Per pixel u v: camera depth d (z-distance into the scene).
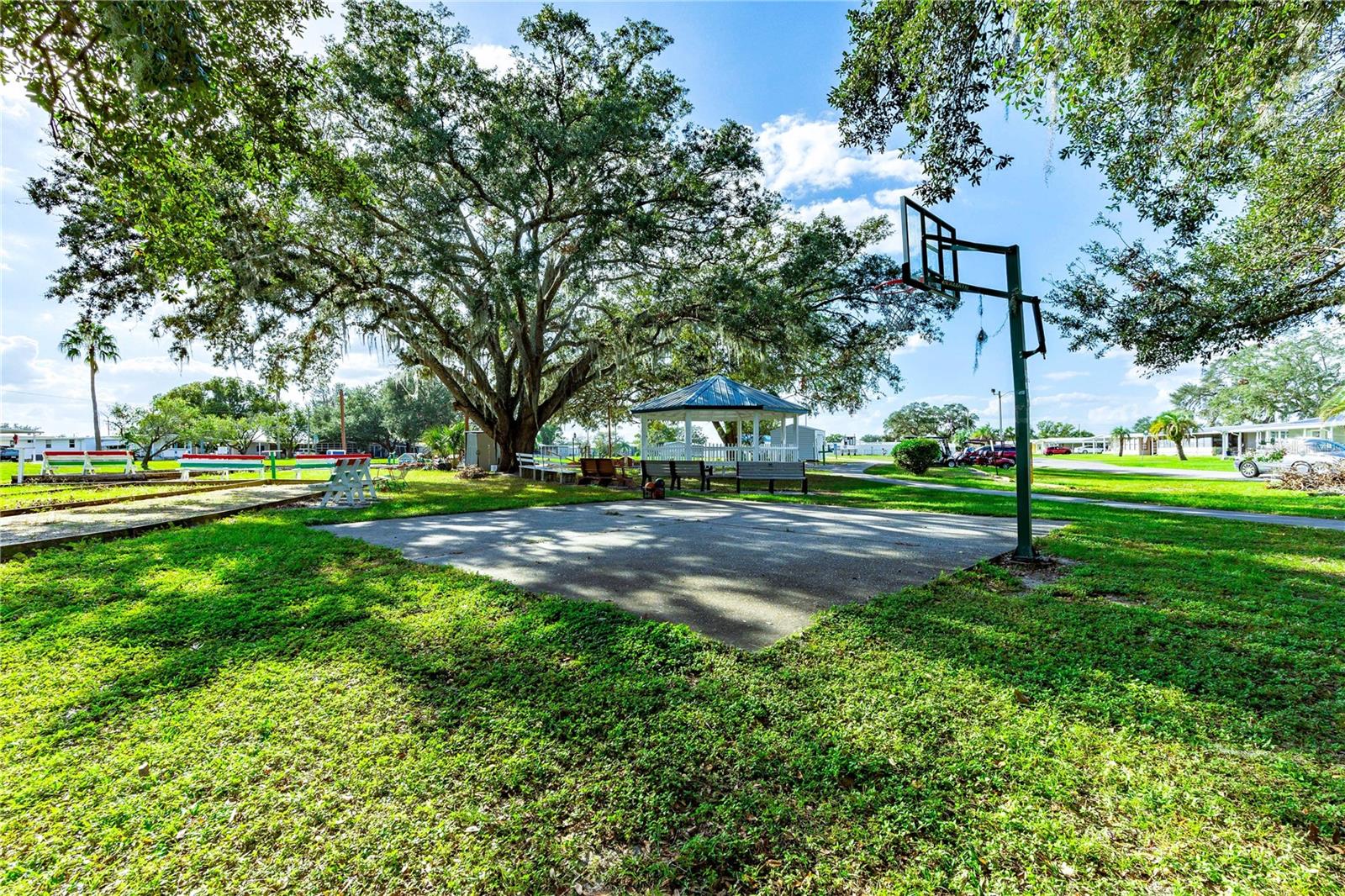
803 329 17.20
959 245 5.64
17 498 10.62
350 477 10.73
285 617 3.75
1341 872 1.61
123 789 1.98
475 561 5.58
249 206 13.25
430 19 16.56
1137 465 33.34
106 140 5.79
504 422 20.92
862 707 2.54
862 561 5.59
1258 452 21.30
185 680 2.84
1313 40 4.82
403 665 2.99
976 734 2.32
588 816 1.86
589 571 5.14
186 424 41.53
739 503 11.75
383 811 1.87
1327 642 3.30
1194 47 5.09
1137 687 2.74
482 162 15.66
